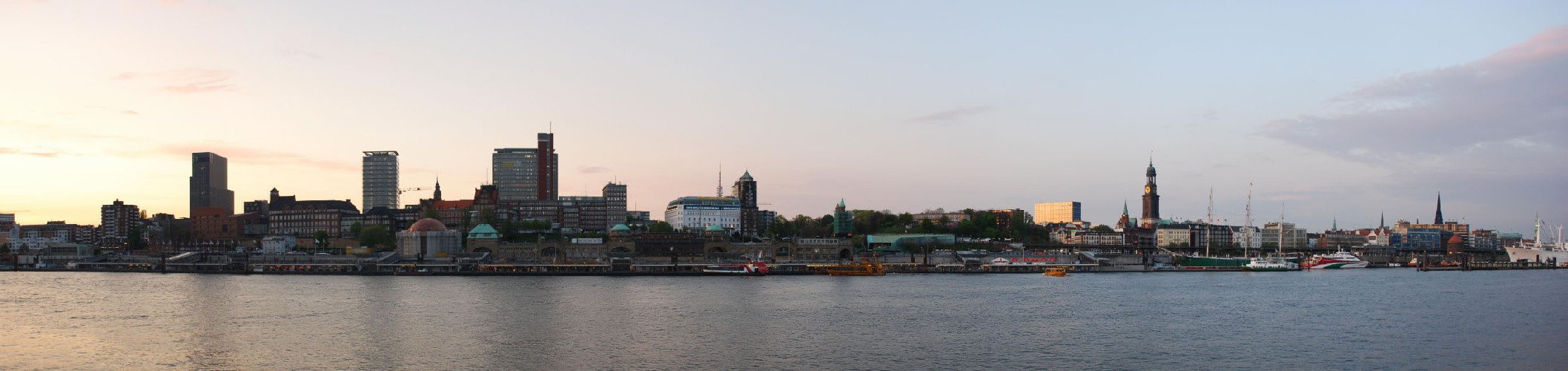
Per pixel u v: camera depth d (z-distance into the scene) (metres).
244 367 139.75
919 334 171.75
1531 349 159.88
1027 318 195.38
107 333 169.25
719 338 166.38
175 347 155.38
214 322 183.75
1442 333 177.25
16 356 147.88
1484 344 164.62
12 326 178.00
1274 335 173.88
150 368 139.38
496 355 148.88
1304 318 198.88
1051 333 173.50
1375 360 149.88
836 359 147.00
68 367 140.50
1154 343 163.62
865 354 151.38
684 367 140.38
